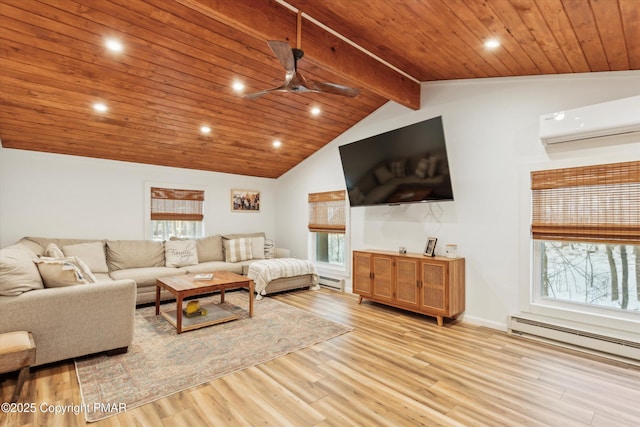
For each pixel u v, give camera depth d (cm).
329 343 312
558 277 325
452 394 224
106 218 493
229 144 506
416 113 430
